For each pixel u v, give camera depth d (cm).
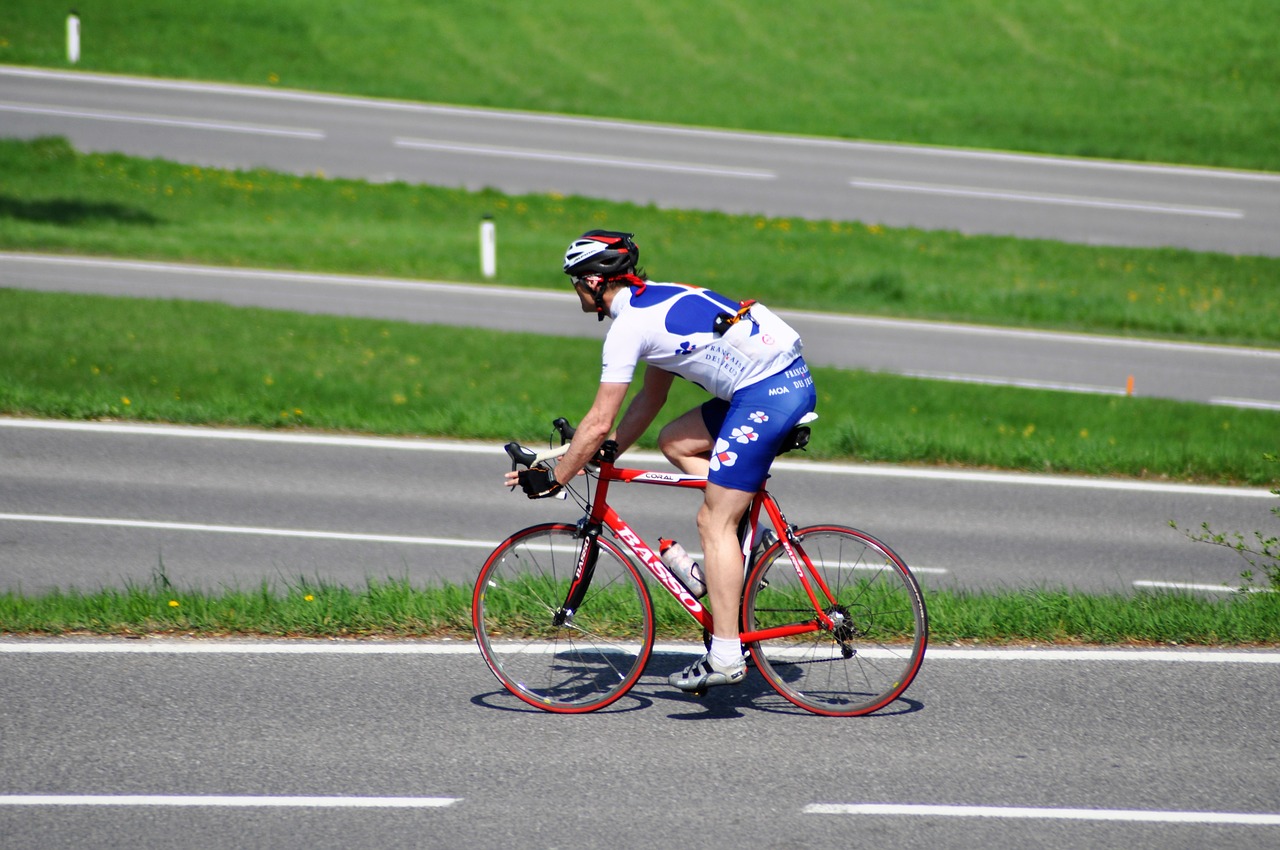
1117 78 13875
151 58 12450
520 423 4591
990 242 9188
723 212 9588
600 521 2017
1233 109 13138
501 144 11012
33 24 12888
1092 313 7669
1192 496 4062
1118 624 2331
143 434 4306
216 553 3053
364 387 5006
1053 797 1666
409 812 1591
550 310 6975
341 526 3356
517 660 2105
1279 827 1591
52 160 9325
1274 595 2520
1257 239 9519
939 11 15275
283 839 1516
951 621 2325
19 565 2880
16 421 4356
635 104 12562
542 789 1666
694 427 1972
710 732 1883
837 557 1967
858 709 1956
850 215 9712
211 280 7056
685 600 1983
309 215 8988
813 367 5891
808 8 15212
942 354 6550
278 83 12231
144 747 1762
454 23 14262
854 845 1525
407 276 7662
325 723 1866
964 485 4125
